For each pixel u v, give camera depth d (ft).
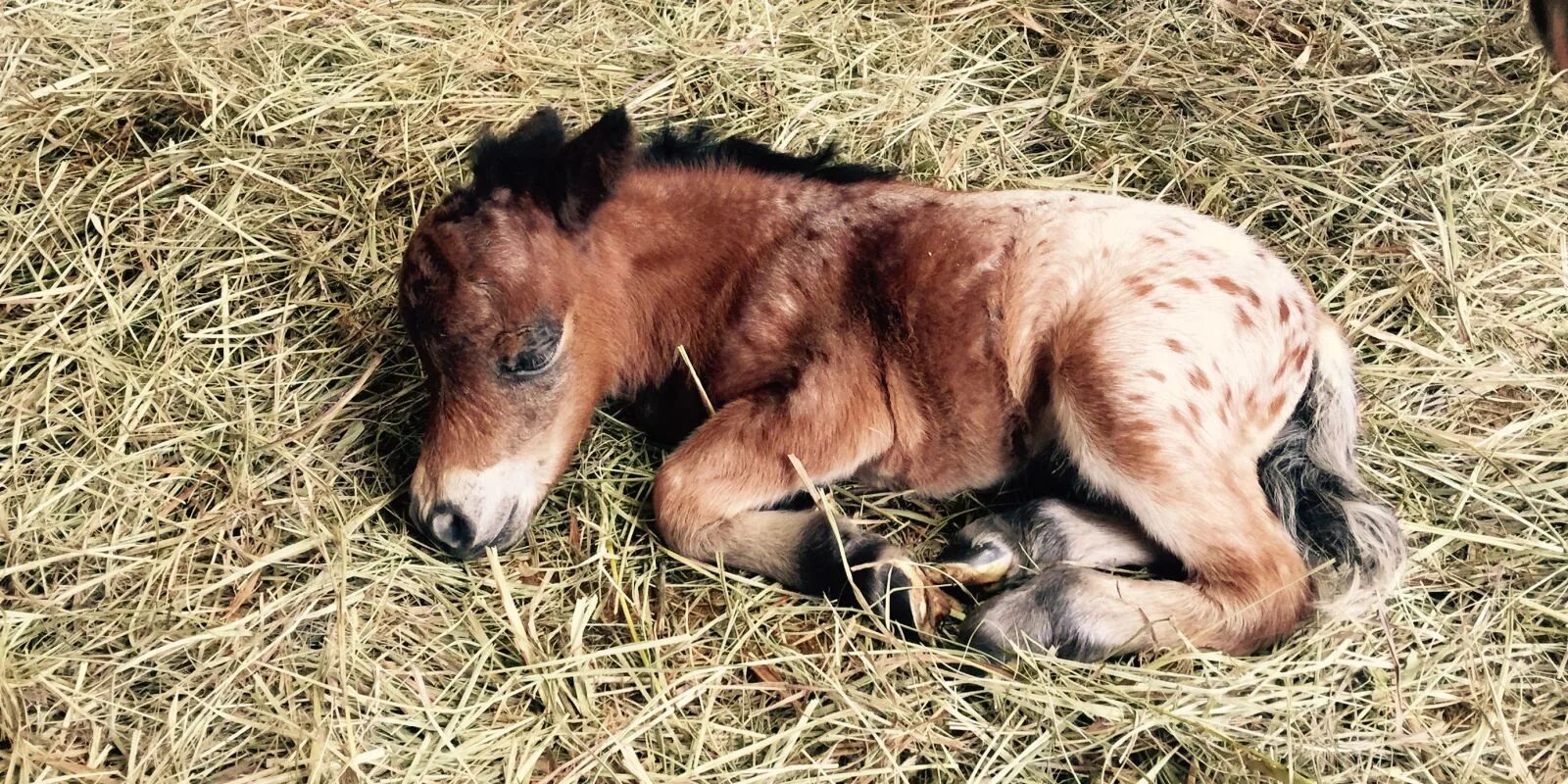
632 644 2.71
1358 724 2.64
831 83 4.03
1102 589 2.76
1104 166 3.84
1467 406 3.24
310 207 3.58
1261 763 2.53
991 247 2.96
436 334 2.80
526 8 4.25
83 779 2.50
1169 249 2.89
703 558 2.95
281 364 3.26
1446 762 2.58
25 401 3.11
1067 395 2.85
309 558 2.89
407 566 2.87
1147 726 2.59
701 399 3.16
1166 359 2.78
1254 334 2.87
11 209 3.52
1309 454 3.00
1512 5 4.30
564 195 2.87
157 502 2.96
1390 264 3.55
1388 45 4.20
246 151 3.67
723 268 3.08
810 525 2.89
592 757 2.56
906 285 2.97
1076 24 4.33
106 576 2.77
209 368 3.23
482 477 2.85
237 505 2.95
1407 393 3.26
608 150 2.85
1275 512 2.96
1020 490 3.14
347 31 4.03
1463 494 2.98
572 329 2.94
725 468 2.95
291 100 3.81
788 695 2.69
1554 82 3.98
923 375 2.97
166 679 2.66
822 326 3.01
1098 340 2.82
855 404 2.97
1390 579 2.82
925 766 2.56
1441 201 3.68
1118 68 4.13
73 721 2.57
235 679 2.66
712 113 3.94
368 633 2.75
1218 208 3.73
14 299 3.30
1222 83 4.09
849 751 2.61
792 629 2.83
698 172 3.14
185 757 2.54
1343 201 3.69
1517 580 2.89
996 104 4.09
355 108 3.83
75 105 3.74
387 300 3.40
